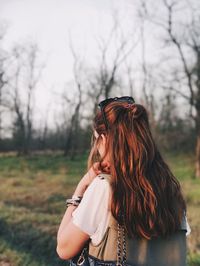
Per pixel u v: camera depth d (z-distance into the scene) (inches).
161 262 79.7
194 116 1414.9
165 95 1553.9
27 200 695.7
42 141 2228.1
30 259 301.7
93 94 1838.1
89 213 79.4
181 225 83.4
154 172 81.9
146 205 78.7
